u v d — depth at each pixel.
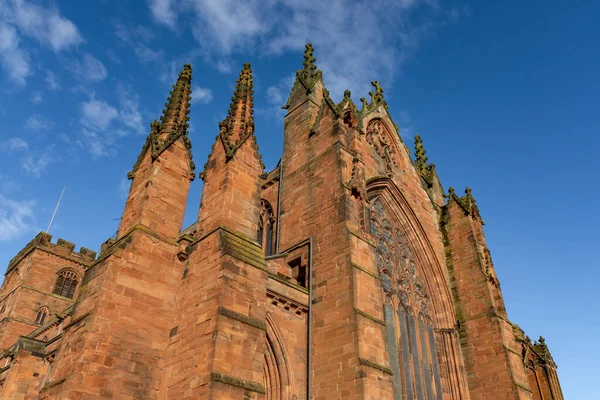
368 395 30.61
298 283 40.03
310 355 34.91
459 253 55.88
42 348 39.28
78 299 29.52
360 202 41.34
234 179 33.56
